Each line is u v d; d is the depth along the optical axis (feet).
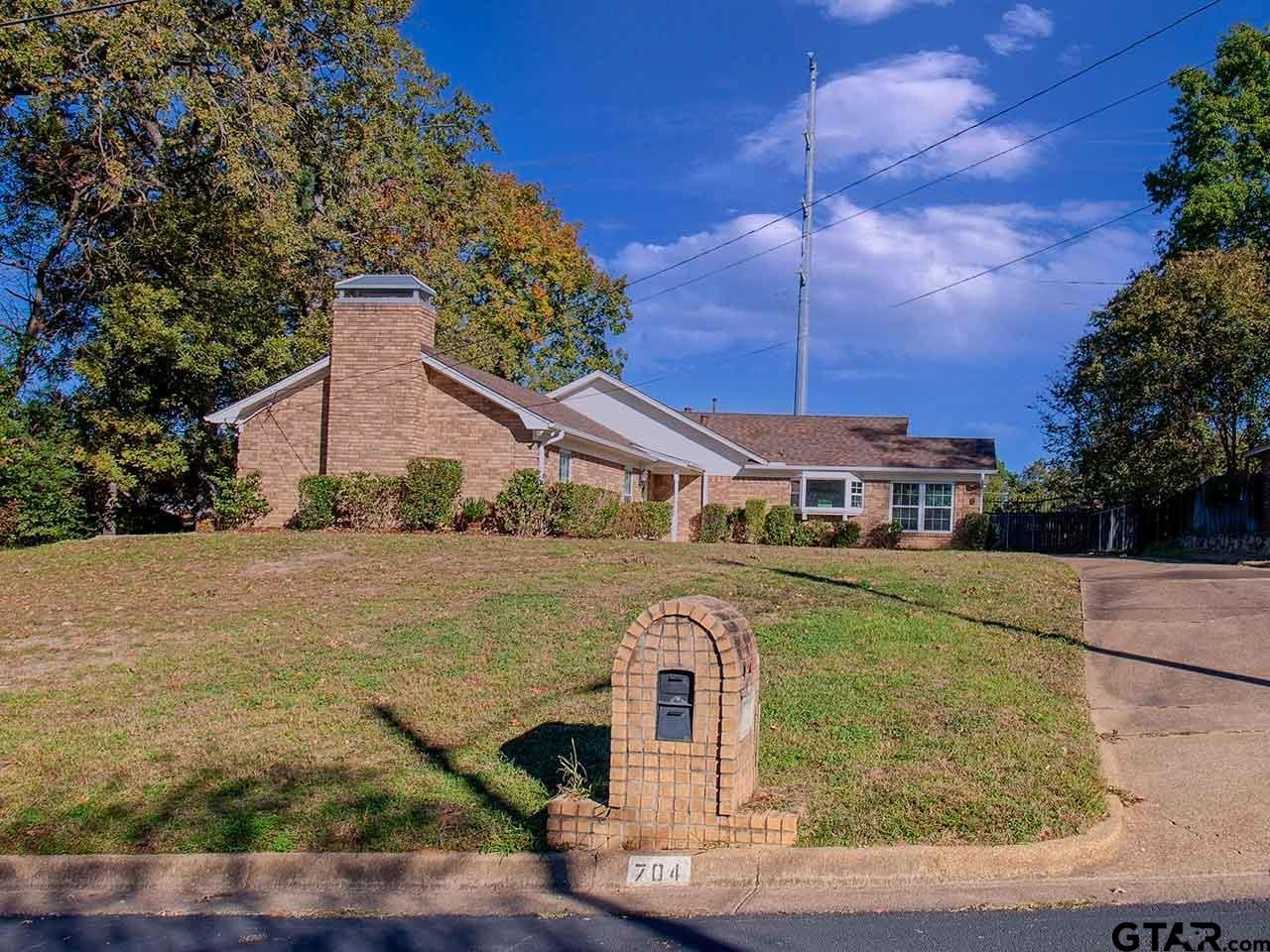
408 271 96.07
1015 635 35.22
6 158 78.28
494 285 125.80
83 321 84.43
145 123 81.41
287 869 19.71
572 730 26.58
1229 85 96.37
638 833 19.42
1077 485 110.63
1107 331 89.51
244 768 24.89
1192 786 21.85
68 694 32.60
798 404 108.17
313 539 60.13
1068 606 40.42
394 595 45.14
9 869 20.30
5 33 67.10
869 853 18.47
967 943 15.55
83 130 76.84
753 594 43.04
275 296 87.81
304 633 39.01
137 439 79.25
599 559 53.47
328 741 26.61
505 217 121.90
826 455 96.84
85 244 79.87
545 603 42.14
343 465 69.00
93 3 68.85
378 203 90.63
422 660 34.17
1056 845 18.52
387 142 91.56
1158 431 88.79
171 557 56.24
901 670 30.42
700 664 19.27
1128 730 25.91
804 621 37.22
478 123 106.52
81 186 78.79
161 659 36.19
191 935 17.48
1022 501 134.82
